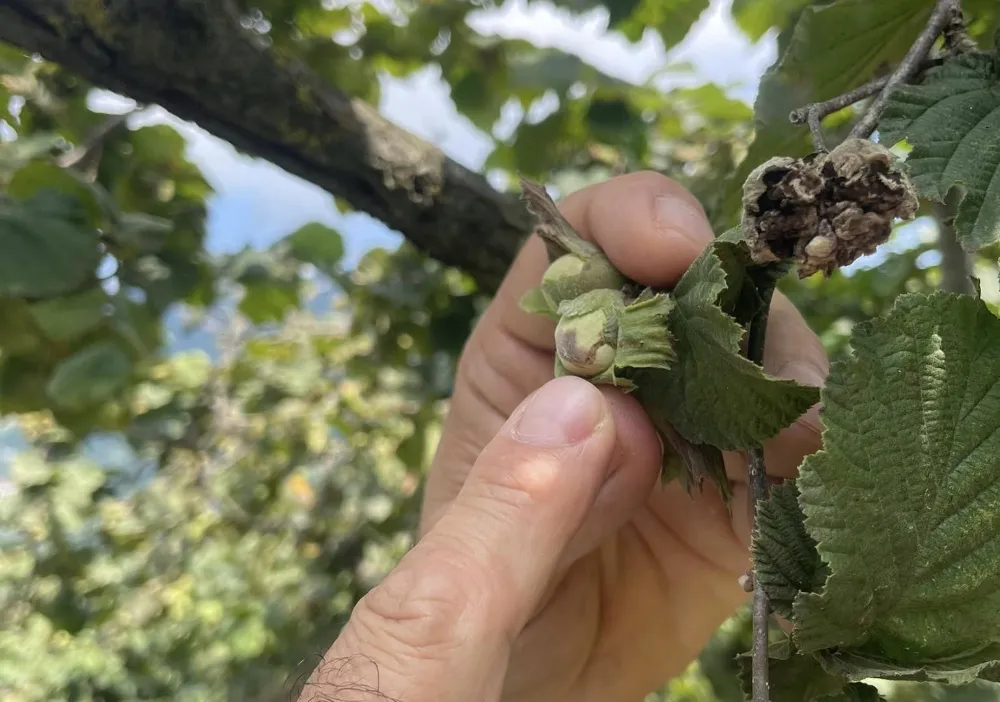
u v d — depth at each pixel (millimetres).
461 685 129
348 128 266
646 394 150
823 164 103
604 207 189
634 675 262
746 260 127
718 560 244
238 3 322
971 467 112
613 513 178
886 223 103
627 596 257
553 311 159
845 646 118
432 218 291
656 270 165
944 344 111
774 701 123
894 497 111
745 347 131
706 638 266
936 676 102
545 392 149
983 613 112
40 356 354
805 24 150
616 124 354
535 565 142
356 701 123
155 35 225
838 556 106
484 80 375
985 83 120
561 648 244
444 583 132
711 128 393
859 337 111
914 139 118
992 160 114
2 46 317
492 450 149
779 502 121
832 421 109
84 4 217
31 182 306
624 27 327
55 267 288
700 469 145
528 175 381
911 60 122
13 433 665
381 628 130
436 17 357
